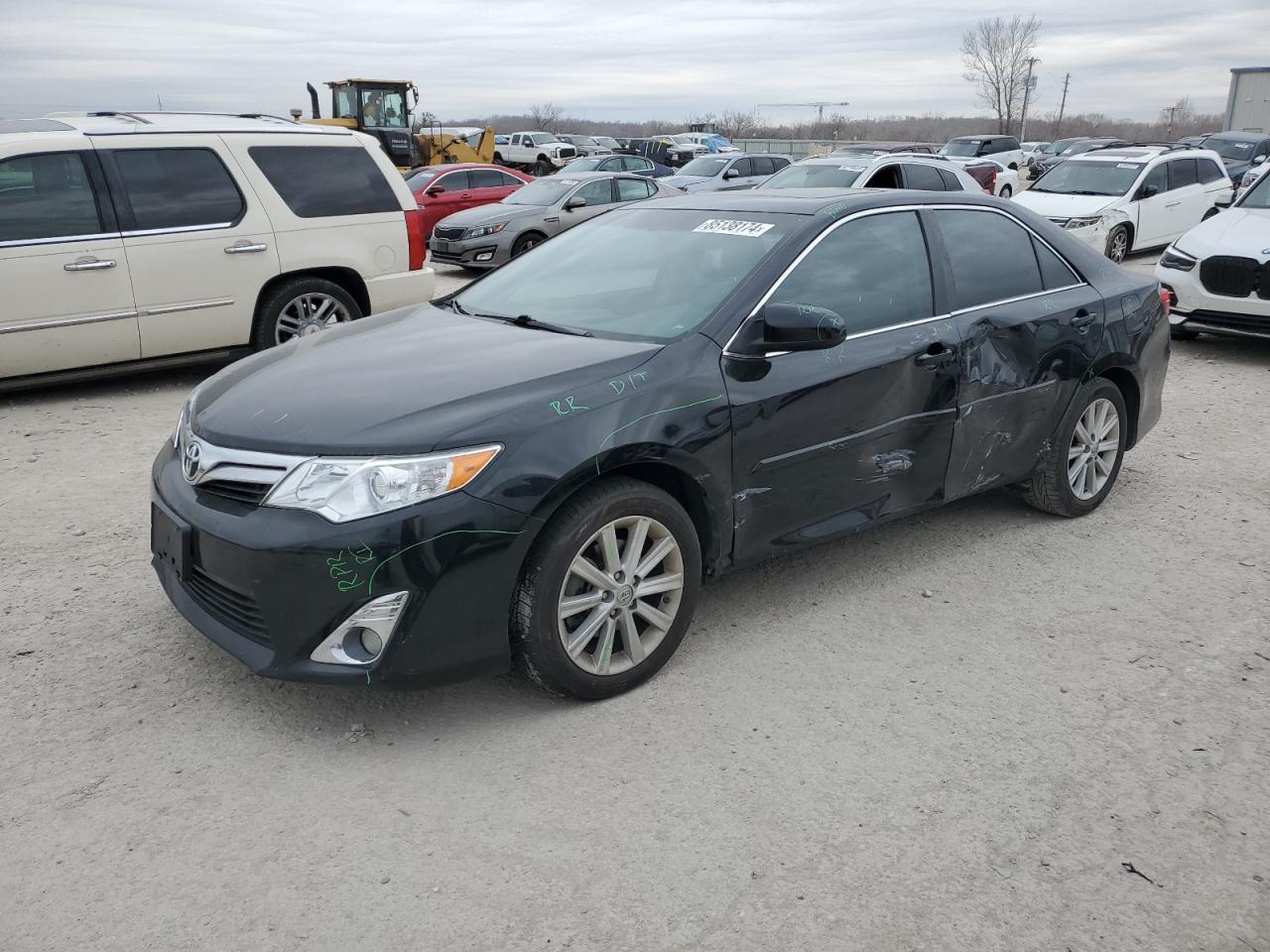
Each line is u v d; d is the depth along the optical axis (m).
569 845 2.71
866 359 3.90
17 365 6.86
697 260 4.01
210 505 3.13
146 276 7.19
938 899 2.54
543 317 4.04
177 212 7.31
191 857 2.64
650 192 16.22
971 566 4.56
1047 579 4.43
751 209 4.27
